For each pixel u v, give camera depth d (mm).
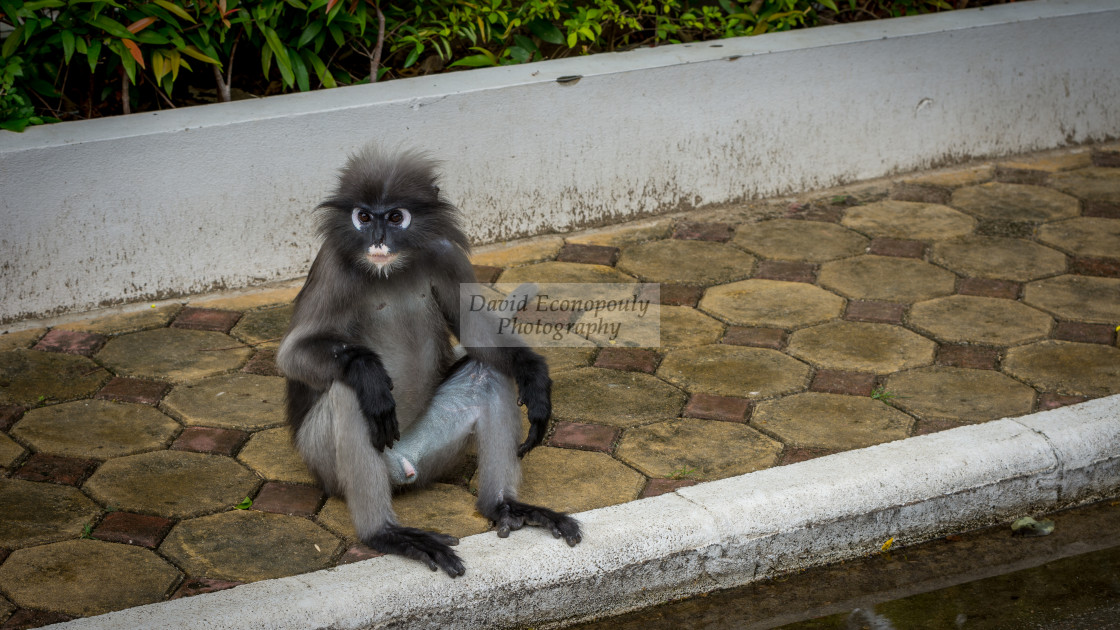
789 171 6918
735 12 7230
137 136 5383
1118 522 4293
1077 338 5250
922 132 7172
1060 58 7344
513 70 6305
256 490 4188
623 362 5117
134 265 5602
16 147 5188
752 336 5332
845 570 4008
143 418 4660
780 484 3986
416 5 6637
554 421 4637
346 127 5781
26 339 5289
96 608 3527
